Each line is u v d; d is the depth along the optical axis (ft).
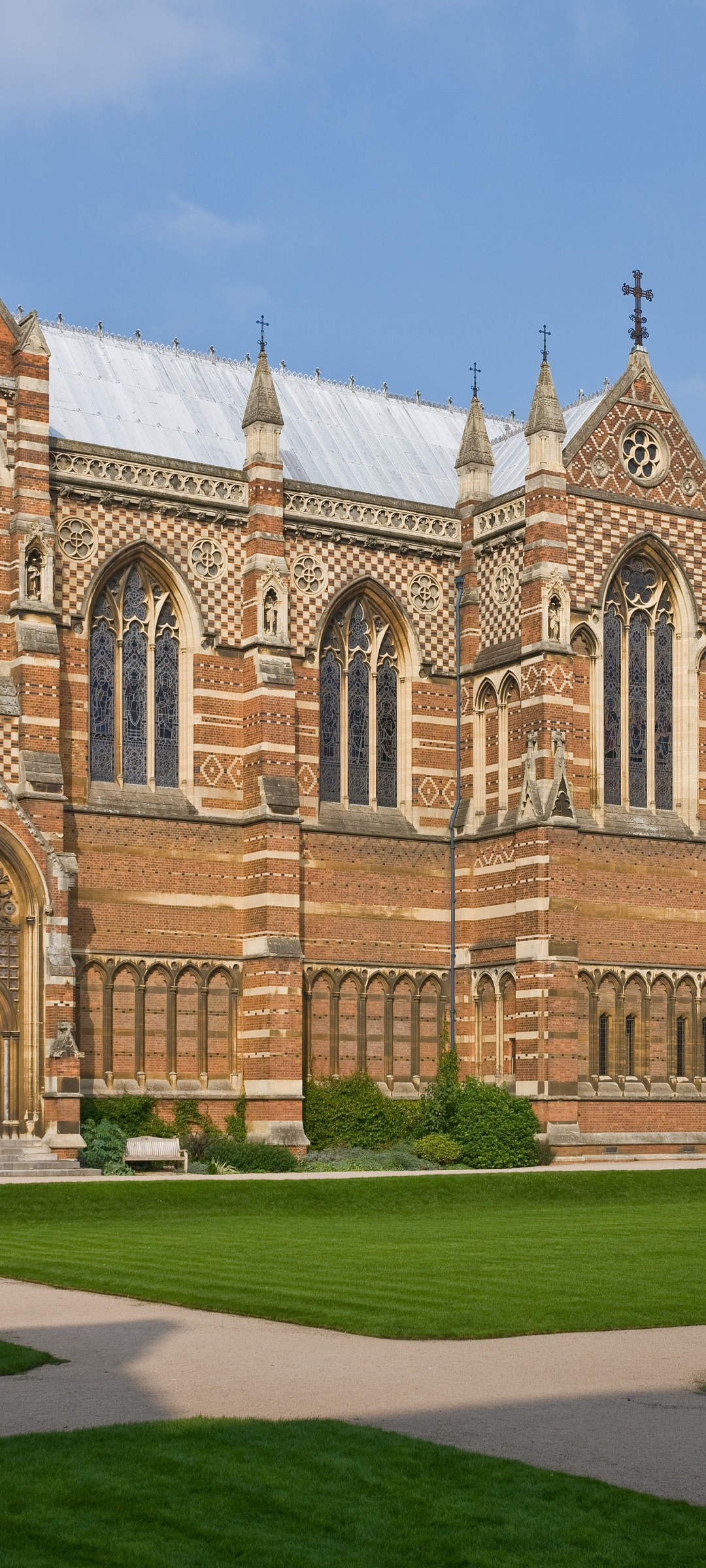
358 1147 213.46
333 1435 69.15
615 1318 98.89
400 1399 76.89
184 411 234.99
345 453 245.24
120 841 208.85
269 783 214.28
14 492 201.87
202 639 216.54
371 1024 224.74
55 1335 92.94
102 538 211.41
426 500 243.60
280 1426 70.44
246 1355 86.79
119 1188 164.04
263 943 211.61
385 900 226.79
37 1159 186.50
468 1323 96.27
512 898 222.69
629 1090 223.30
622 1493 62.90
